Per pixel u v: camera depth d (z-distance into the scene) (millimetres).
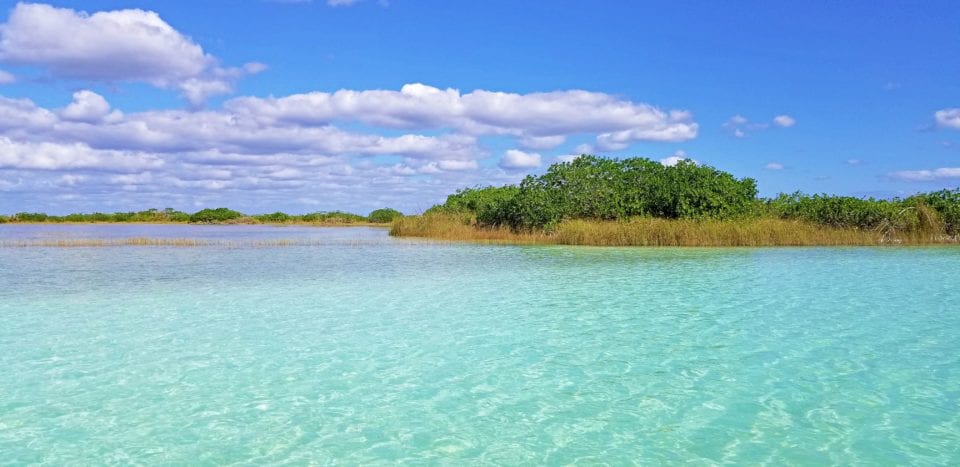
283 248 32750
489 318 13117
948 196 34844
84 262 25078
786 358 9781
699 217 34469
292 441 6812
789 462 6191
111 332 11891
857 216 34531
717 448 6539
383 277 20016
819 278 18891
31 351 10453
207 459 6367
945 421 7195
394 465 6203
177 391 8461
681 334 11477
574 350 10422
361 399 8148
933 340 10867
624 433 6961
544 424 7258
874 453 6375
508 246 33031
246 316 13477
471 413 7625
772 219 35125
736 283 17875
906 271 20594
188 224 77750
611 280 18750
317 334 11711
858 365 9383
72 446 6688
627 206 36344
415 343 10984
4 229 60156
